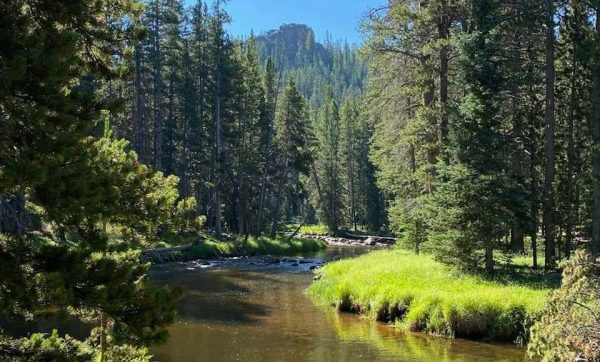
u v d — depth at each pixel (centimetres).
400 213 3191
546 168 2228
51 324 1577
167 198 788
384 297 1786
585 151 2469
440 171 2112
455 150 2041
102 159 714
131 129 4566
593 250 2044
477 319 1525
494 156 2034
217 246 4131
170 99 4853
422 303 1648
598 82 2108
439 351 1401
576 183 2384
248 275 2955
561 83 2573
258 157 5506
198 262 3609
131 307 584
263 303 2100
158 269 3212
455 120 2053
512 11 2378
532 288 1750
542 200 2192
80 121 555
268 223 6094
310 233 6838
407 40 2658
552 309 906
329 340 1526
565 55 2498
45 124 517
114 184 643
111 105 593
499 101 2081
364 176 7825
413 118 2853
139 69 4247
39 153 519
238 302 2123
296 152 5459
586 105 2334
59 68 511
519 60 2361
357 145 7712
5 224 1814
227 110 5175
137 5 720
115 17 709
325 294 2139
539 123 2511
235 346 1472
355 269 2438
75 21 621
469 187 1984
